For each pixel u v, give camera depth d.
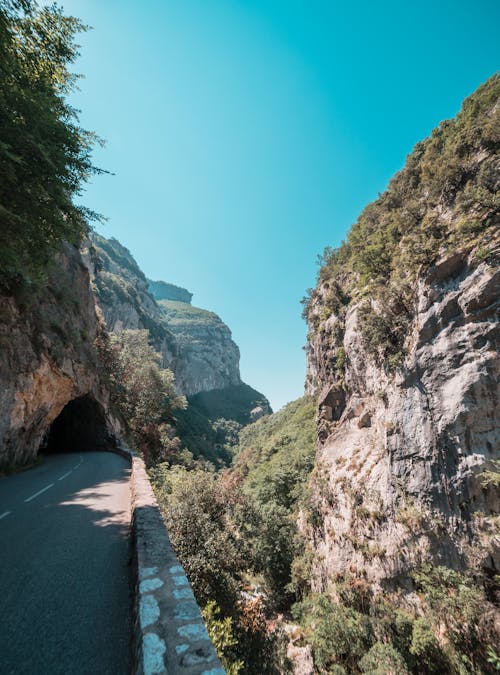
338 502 23.95
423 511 16.20
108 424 32.56
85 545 5.74
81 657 2.87
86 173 8.91
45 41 8.54
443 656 12.68
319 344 40.72
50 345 20.42
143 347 63.28
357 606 17.92
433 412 17.20
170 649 2.25
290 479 44.31
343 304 36.62
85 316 31.88
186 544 11.83
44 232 8.77
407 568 16.05
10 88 7.00
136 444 36.72
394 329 22.08
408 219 25.36
